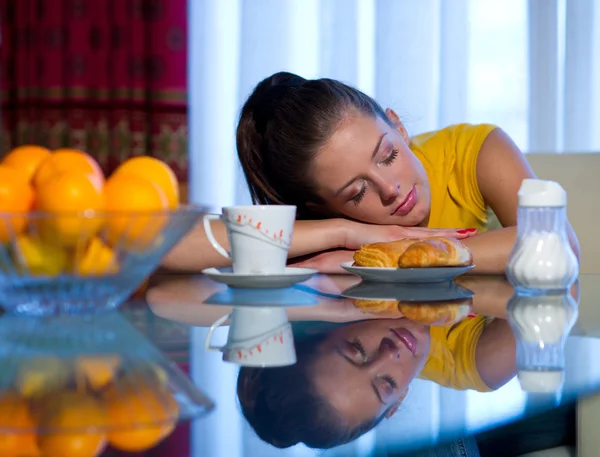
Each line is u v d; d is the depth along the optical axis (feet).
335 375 1.57
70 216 1.87
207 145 9.80
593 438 2.50
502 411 1.31
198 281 3.53
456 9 9.97
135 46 9.34
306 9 9.78
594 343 1.90
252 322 2.25
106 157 9.46
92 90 9.43
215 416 1.29
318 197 4.93
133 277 2.15
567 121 10.39
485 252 3.67
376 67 9.88
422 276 3.10
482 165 5.36
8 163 2.34
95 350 1.85
